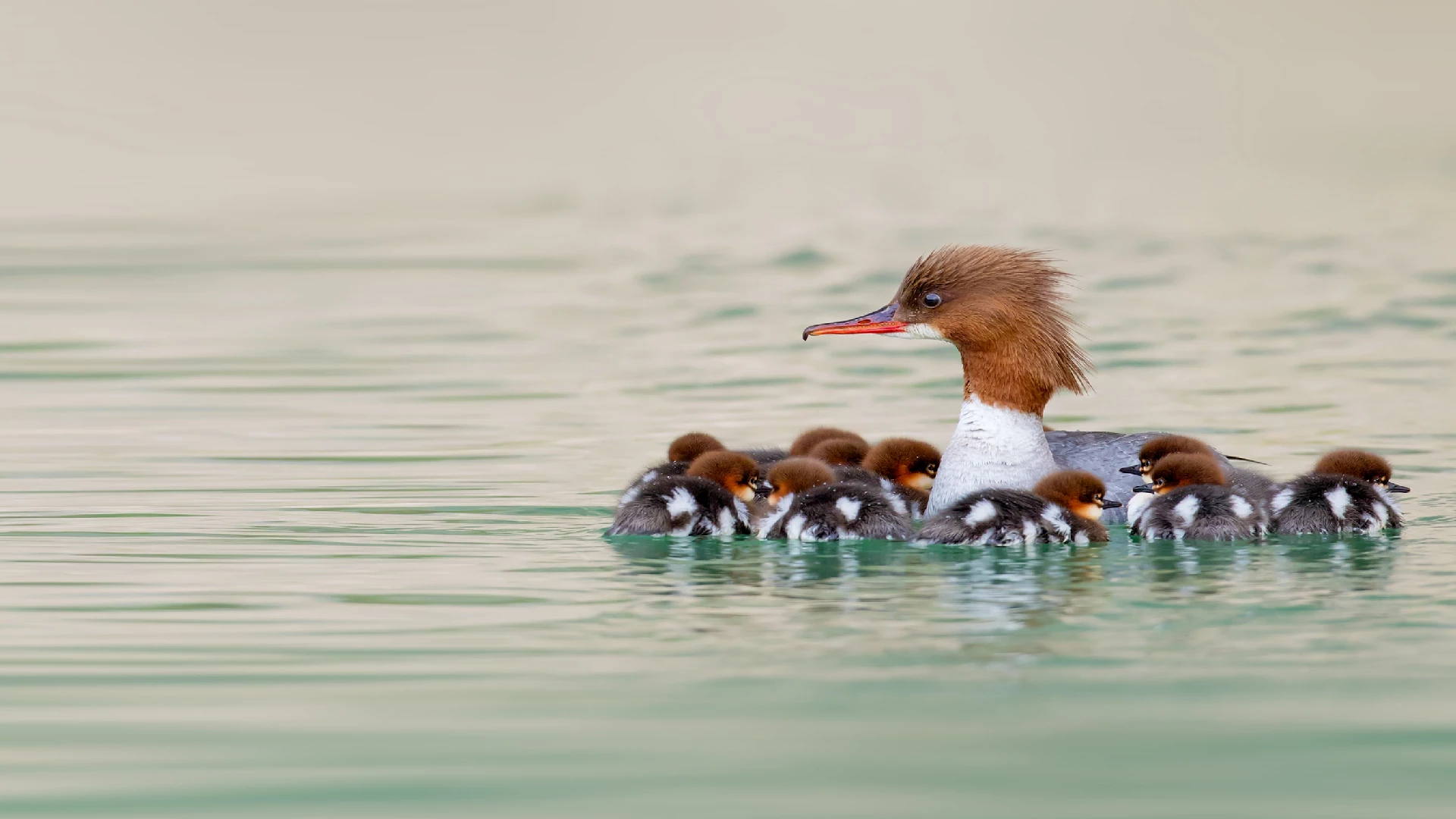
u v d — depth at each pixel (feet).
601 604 36.29
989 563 39.96
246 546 42.34
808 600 36.47
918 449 48.21
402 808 26.07
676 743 28.30
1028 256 44.19
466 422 62.08
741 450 52.26
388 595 37.27
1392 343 75.25
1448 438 57.21
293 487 50.78
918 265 44.45
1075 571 38.99
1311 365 70.90
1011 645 33.14
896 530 42.75
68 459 55.11
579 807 26.09
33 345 79.51
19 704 30.30
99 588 38.01
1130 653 32.53
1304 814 25.85
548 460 55.31
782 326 81.92
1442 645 32.91
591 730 28.86
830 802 26.22
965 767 27.32
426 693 30.66
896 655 32.50
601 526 44.93
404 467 53.98
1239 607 35.65
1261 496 44.27
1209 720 29.14
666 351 76.59
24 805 26.22
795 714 29.53
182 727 29.19
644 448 57.41
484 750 28.12
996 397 44.09
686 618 35.12
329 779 27.09
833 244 108.06
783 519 42.98
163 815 25.88
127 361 75.61
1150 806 26.05
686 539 43.06
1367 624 34.27
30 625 34.99
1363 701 29.96
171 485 50.88
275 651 33.19
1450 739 28.35
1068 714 29.40
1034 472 44.04
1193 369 70.49
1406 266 94.99
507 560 40.63
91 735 28.89
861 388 68.18
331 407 65.26
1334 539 42.47
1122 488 46.26
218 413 64.08
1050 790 26.61
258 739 28.66
